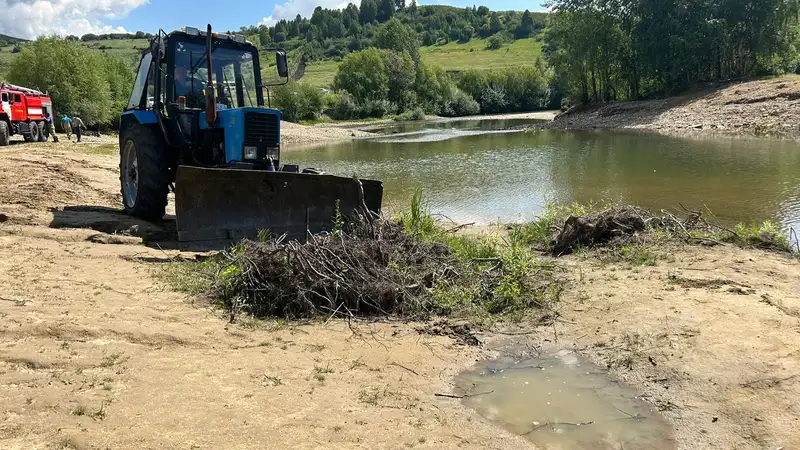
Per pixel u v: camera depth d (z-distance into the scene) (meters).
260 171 5.79
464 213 9.10
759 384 3.18
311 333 4.04
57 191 8.98
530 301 4.65
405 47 78.25
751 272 5.08
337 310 4.41
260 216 5.92
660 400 3.15
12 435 2.51
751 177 11.30
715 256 5.65
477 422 2.95
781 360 3.39
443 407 3.09
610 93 39.84
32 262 5.19
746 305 4.23
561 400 3.20
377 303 4.54
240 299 4.45
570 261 5.85
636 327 4.04
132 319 3.96
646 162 14.30
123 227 6.81
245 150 6.43
